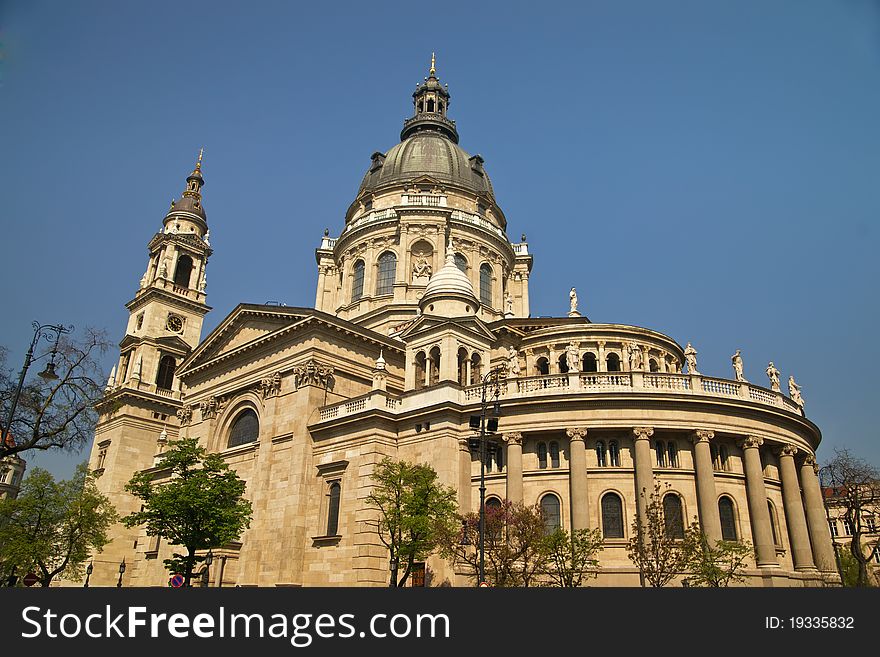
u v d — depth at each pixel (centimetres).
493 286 7088
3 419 3512
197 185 9044
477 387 4162
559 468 3888
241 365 5381
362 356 5066
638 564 3309
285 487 4494
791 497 3994
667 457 3878
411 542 3350
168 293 7956
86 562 6356
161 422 7369
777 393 4188
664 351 5081
